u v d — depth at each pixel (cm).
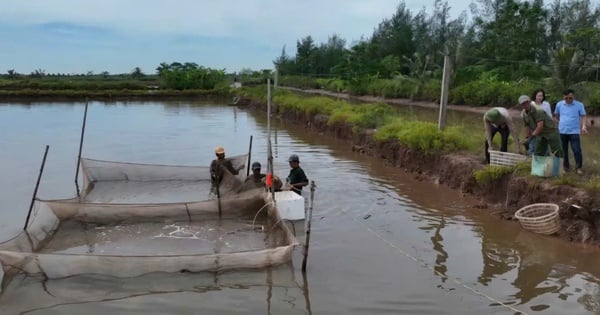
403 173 1395
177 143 2048
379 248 823
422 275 720
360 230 912
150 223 940
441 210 1029
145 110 3909
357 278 711
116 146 1956
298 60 6353
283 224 850
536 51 3644
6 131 2422
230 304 638
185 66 6712
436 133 1372
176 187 1274
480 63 3775
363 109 2159
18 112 3612
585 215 819
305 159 1633
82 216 922
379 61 4853
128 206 932
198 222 952
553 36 3619
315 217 991
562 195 880
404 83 3822
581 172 967
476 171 1109
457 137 1341
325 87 5128
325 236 881
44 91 5147
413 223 949
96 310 624
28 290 673
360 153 1736
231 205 968
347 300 646
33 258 699
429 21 5150
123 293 665
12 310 624
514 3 3775
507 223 936
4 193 1177
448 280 703
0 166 1509
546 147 977
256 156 1722
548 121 951
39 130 2467
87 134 2328
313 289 677
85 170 1282
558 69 2484
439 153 1309
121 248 822
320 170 1444
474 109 2997
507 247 820
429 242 848
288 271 734
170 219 948
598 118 2105
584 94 2278
